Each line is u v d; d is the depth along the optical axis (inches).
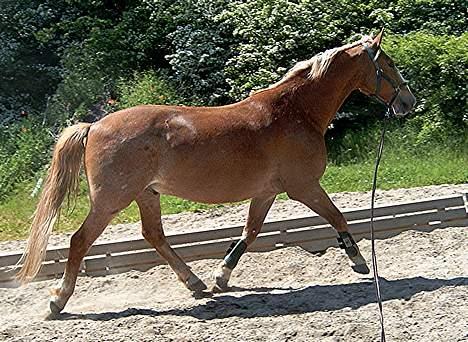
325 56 281.7
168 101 569.6
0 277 299.4
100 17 668.1
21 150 499.5
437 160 514.0
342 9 590.2
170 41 621.9
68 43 641.0
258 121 272.2
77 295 292.7
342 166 512.4
